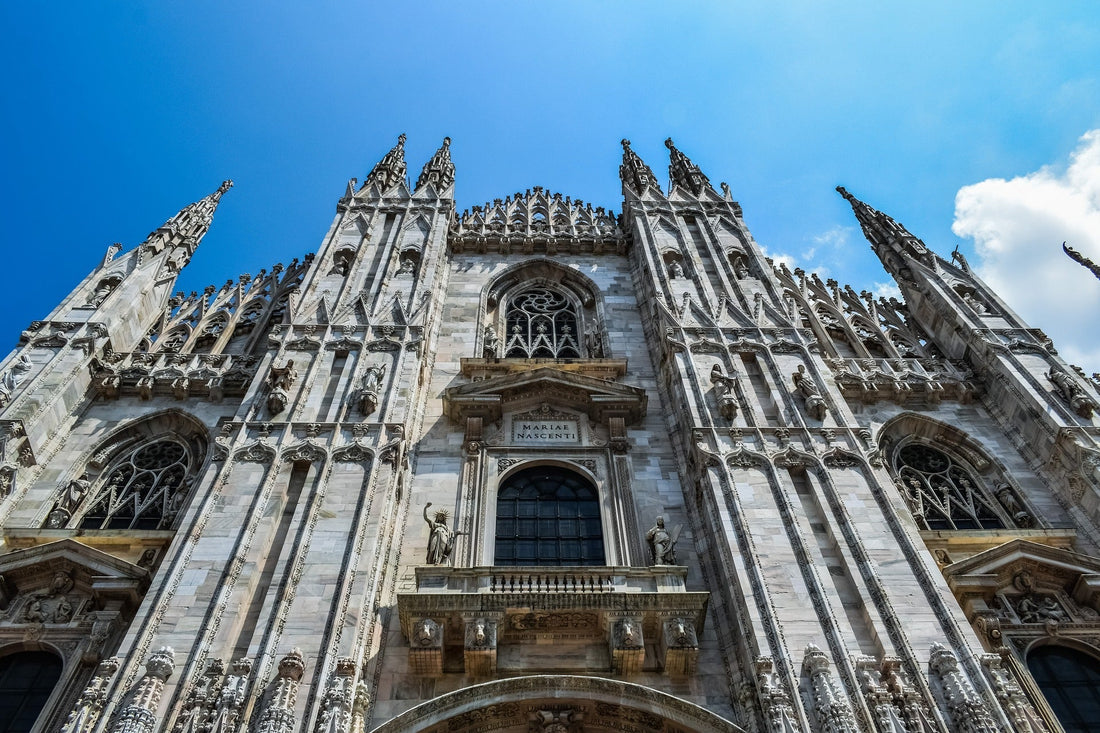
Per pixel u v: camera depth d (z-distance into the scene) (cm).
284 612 1803
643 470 2512
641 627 1922
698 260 3309
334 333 2778
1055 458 2514
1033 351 2873
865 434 2383
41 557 2062
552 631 1961
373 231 3481
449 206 3728
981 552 2239
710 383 2584
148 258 3247
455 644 1920
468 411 2650
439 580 1994
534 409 2731
